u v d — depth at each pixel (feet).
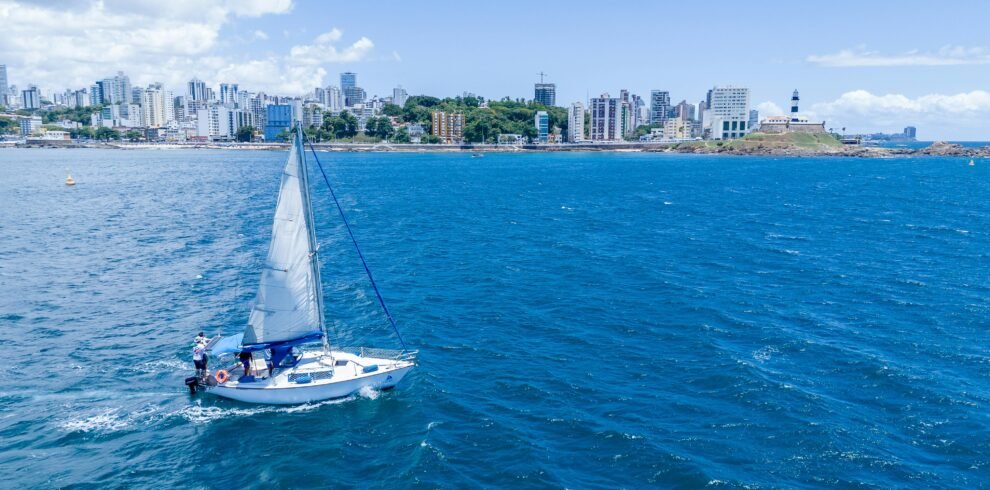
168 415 127.95
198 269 237.66
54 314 183.73
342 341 166.30
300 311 137.08
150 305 193.57
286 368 137.69
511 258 256.93
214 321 180.04
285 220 131.03
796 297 200.85
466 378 144.15
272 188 542.16
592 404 131.34
